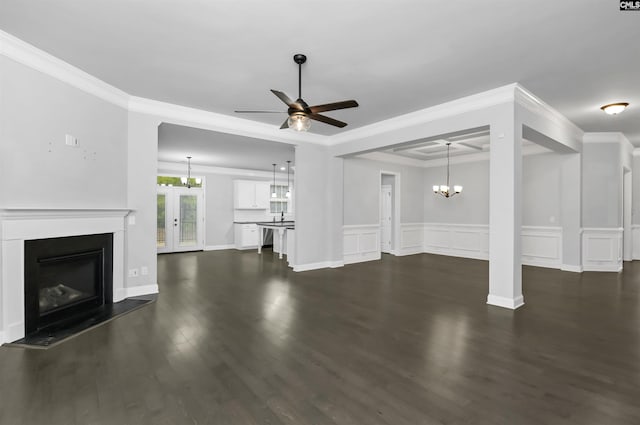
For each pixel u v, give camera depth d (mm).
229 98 4258
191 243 9219
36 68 3008
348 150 6059
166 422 1771
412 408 1912
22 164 2914
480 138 6363
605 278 5562
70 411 1861
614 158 6082
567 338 2963
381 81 3689
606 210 6148
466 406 1932
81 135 3482
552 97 4164
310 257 6332
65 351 2668
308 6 2369
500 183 3896
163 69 3414
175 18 2521
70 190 3371
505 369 2385
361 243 7457
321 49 2998
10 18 2514
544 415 1843
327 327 3250
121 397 2006
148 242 4379
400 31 2695
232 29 2674
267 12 2443
